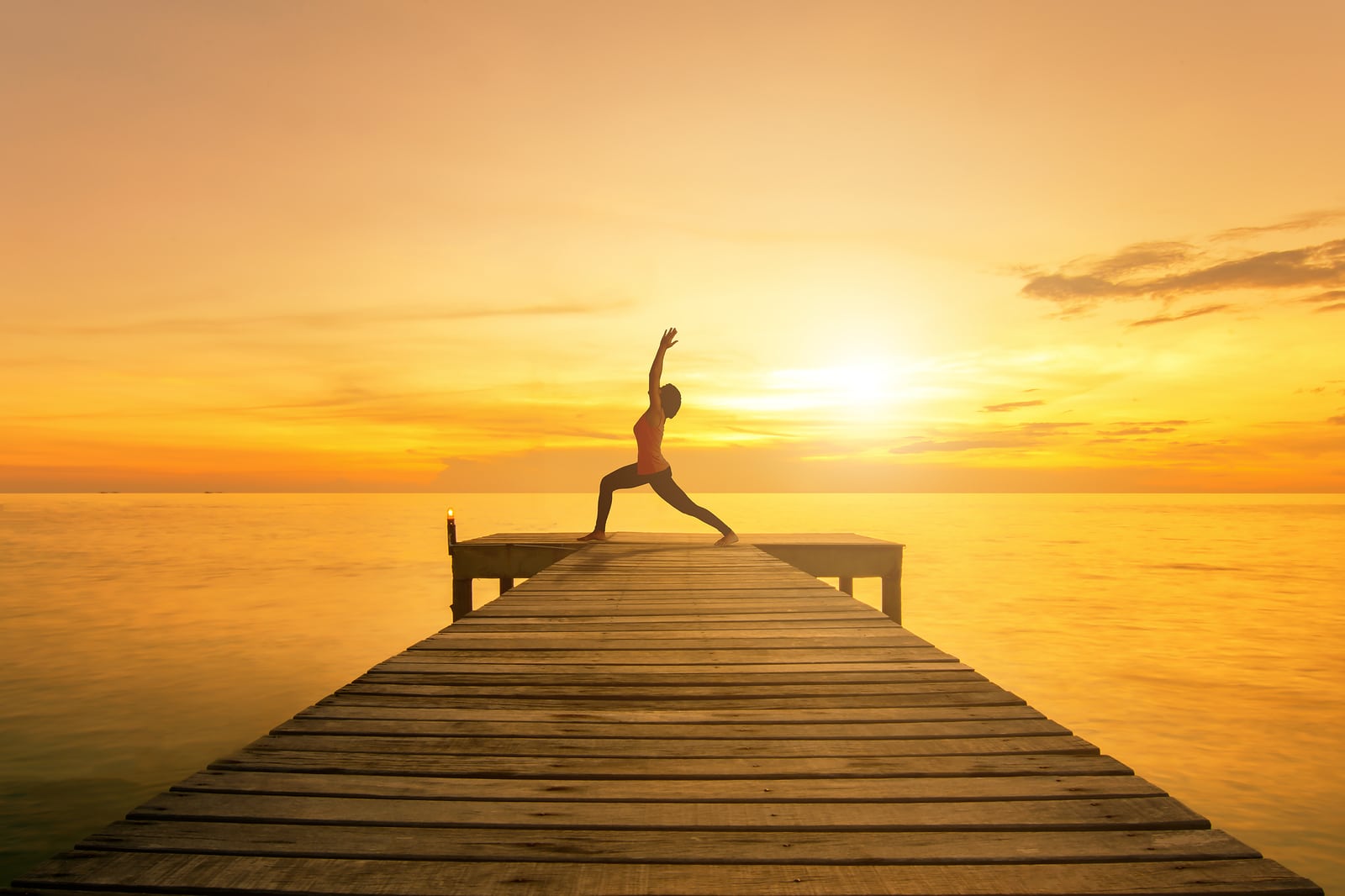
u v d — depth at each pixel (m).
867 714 3.17
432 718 3.11
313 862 1.87
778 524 97.19
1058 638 21.69
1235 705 14.90
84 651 19.95
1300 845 9.06
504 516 152.88
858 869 1.86
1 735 12.77
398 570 43.59
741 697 3.45
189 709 14.44
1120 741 12.85
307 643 21.05
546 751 2.71
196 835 2.01
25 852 8.34
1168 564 48.91
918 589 33.44
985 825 2.08
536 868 1.85
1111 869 1.84
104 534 85.94
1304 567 46.69
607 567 8.29
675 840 2.01
